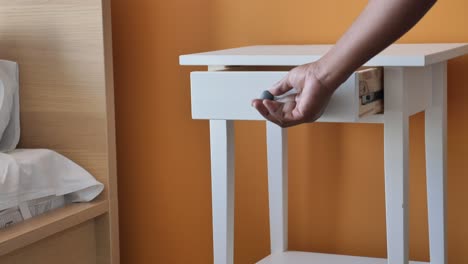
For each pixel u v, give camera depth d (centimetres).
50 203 163
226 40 179
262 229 183
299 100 109
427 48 142
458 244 167
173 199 189
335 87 104
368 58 98
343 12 170
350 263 163
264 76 124
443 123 152
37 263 152
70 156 175
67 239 163
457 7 162
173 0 182
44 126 176
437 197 153
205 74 128
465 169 164
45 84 175
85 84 172
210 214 186
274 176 173
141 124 189
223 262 144
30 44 175
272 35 175
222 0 178
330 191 176
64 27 172
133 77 188
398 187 125
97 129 172
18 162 154
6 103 166
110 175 173
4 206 147
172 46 184
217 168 142
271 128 171
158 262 192
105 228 174
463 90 162
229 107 127
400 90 123
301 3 172
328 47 158
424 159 168
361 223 174
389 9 90
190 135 185
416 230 170
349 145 173
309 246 179
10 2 175
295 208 179
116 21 188
